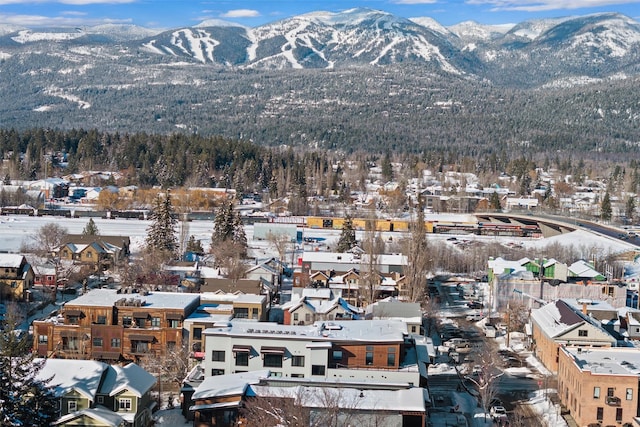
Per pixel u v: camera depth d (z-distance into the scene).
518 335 151.88
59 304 158.25
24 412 80.94
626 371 107.19
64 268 181.00
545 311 144.25
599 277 183.50
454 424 103.12
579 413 106.62
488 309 168.50
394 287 172.88
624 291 169.38
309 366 104.81
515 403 114.75
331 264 182.00
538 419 108.56
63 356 122.69
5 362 80.94
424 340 122.38
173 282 167.88
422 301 167.25
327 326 111.06
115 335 124.38
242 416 90.69
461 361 133.62
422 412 88.62
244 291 154.75
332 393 91.81
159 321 125.56
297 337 105.50
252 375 99.69
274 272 180.25
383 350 105.44
